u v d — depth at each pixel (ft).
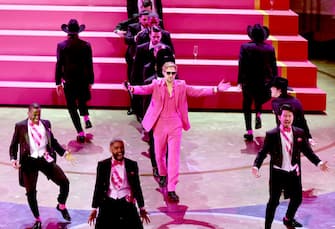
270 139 52.16
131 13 91.30
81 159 71.20
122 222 46.42
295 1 129.39
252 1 101.04
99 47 94.63
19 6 99.09
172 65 60.18
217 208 59.21
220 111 90.07
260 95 76.43
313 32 128.98
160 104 60.90
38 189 63.21
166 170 63.72
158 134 61.36
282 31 97.86
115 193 46.91
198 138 78.43
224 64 91.86
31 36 94.53
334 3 126.41
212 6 100.89
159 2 89.15
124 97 90.33
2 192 62.75
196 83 91.76
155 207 59.36
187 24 97.25
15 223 56.08
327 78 111.75
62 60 75.31
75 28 75.25
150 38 72.13
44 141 54.29
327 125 84.12
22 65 92.27
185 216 57.41
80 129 76.33
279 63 93.30
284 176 52.21
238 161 71.05
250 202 60.59
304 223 55.93
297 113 62.49
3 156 72.23
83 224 55.83
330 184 64.69
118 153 46.52
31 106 53.88
